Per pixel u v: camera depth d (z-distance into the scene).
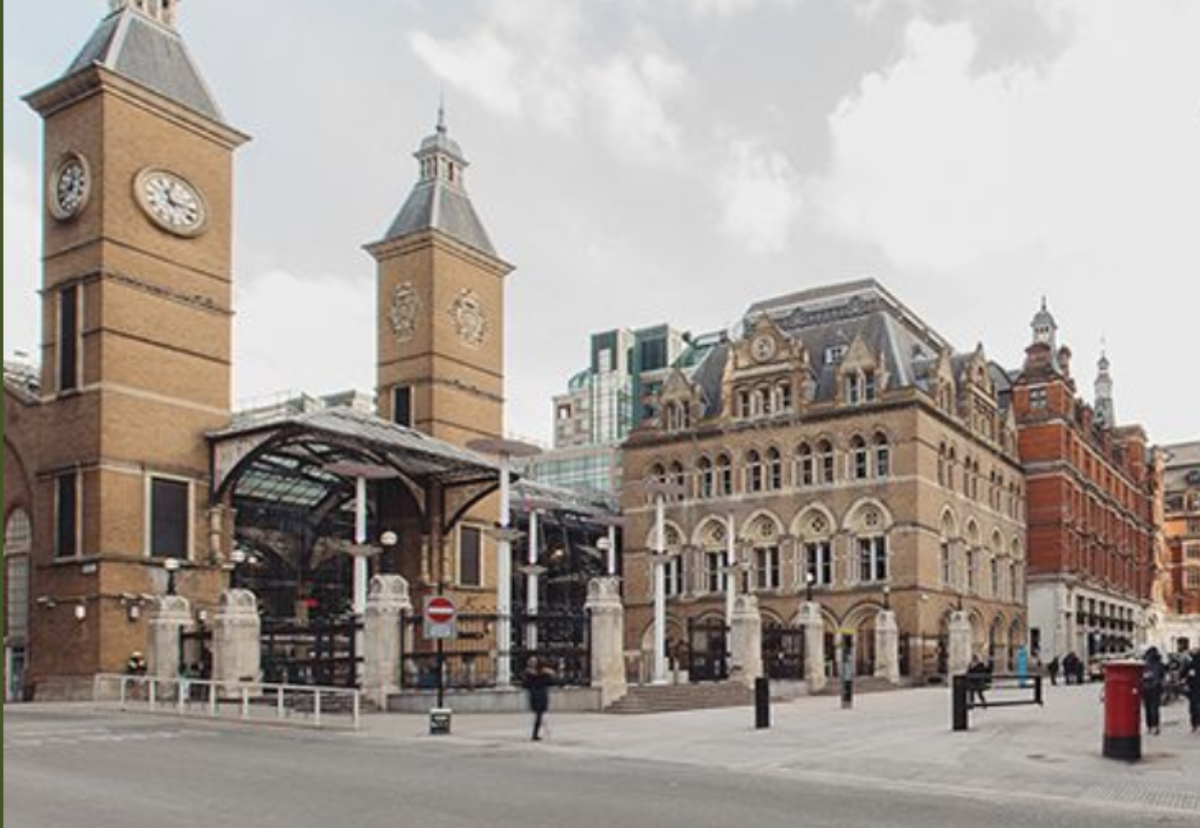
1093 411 90.94
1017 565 71.81
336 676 38.09
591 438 155.75
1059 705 33.56
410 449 46.16
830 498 59.25
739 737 23.61
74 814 13.12
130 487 41.16
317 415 46.09
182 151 44.56
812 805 14.02
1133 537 99.31
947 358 63.22
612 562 59.97
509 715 30.56
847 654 35.72
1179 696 33.50
